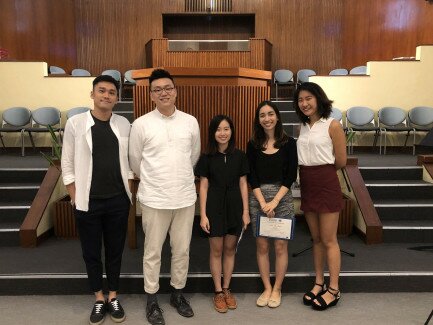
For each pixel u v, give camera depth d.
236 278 2.95
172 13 9.18
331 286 2.72
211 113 3.25
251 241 3.70
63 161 2.45
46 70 6.49
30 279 2.92
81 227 2.49
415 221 3.86
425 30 7.19
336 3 9.18
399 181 4.40
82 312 2.71
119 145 2.46
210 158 2.64
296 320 2.59
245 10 9.35
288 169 2.59
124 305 2.79
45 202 3.78
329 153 2.58
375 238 3.59
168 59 7.77
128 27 9.32
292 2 9.27
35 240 3.55
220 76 3.22
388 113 6.18
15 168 4.48
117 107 6.48
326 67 9.32
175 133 2.46
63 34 8.82
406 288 2.96
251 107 3.25
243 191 2.66
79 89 6.52
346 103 6.48
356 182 4.02
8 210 3.83
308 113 2.57
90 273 2.56
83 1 9.22
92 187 2.42
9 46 7.37
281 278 2.77
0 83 6.44
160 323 2.52
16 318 2.62
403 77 6.39
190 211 2.56
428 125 6.12
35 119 6.17
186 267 2.67
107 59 9.34
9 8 7.36
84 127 2.39
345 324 2.55
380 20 8.18
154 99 2.42
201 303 2.82
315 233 2.74
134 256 3.32
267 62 8.20
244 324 2.55
